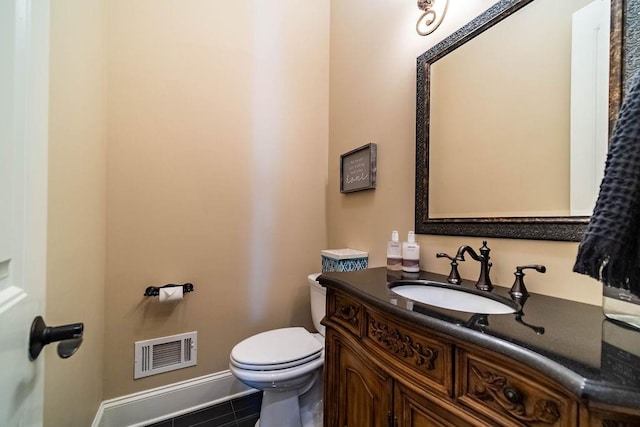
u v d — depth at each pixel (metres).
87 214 1.10
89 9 1.09
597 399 0.36
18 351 0.41
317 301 1.60
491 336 0.52
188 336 1.53
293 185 1.84
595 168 0.69
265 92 1.75
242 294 1.68
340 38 1.83
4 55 0.38
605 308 0.60
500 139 0.91
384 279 1.02
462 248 0.88
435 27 1.15
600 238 0.43
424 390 0.64
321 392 1.45
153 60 1.45
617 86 0.65
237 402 1.61
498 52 0.92
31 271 0.46
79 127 1.01
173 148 1.50
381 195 1.43
